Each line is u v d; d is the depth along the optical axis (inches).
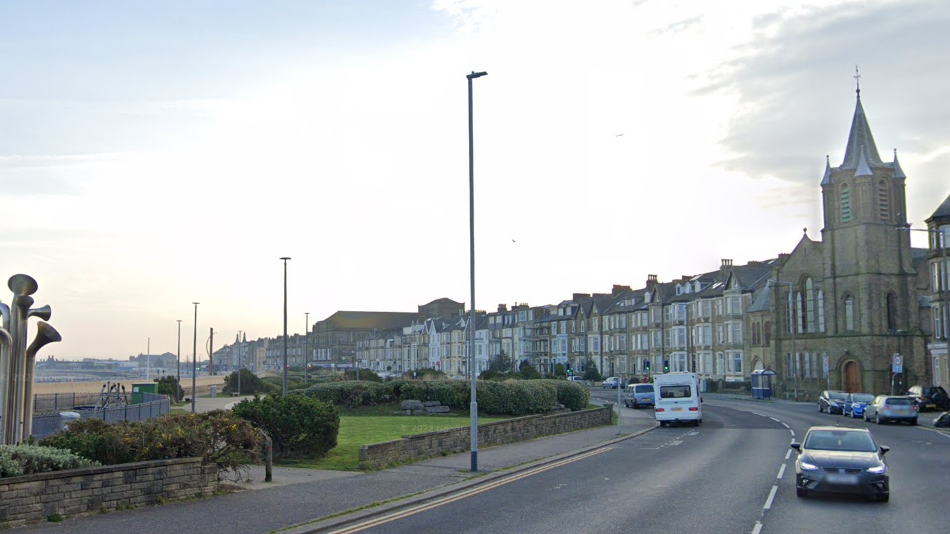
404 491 674.8
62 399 2037.4
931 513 577.9
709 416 1893.5
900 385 2506.2
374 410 1567.4
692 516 563.8
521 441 1190.9
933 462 927.0
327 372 4776.1
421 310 6540.4
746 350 3198.8
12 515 497.4
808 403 2564.0
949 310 1801.2
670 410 1593.3
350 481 732.0
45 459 534.0
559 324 4739.2
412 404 1557.6
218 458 681.0
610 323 4281.5
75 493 537.3
